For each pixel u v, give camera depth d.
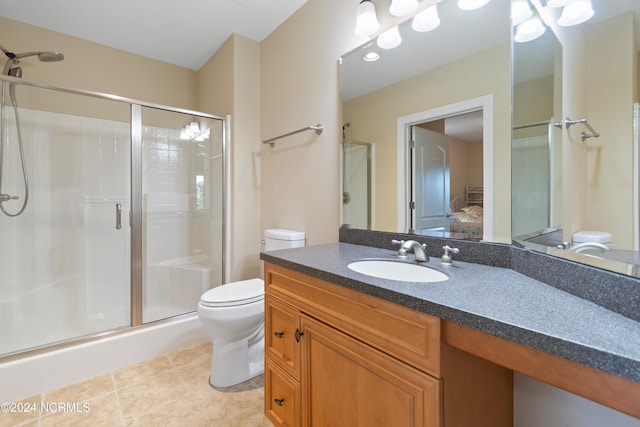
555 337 0.53
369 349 0.90
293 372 1.21
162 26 2.29
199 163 2.56
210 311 1.60
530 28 1.01
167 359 1.99
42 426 1.38
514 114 1.08
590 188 0.72
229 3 2.03
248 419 1.44
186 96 2.97
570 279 0.77
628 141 0.64
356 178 1.70
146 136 2.32
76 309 2.24
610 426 0.91
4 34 2.15
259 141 2.50
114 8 2.08
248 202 2.46
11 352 1.68
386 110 1.54
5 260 2.02
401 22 1.47
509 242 1.13
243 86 2.41
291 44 2.15
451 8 1.29
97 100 2.24
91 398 1.58
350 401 0.96
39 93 2.10
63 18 2.18
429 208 1.38
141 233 2.26
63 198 2.21
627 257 0.63
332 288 1.03
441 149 1.33
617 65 0.66
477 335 0.67
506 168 1.13
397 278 1.24
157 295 2.34
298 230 2.10
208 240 2.55
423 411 0.76
